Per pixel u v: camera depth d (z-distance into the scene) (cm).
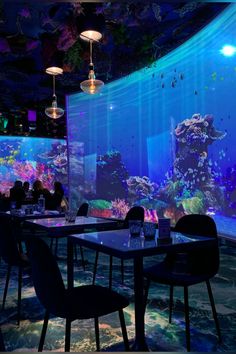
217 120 592
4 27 558
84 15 409
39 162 1662
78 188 979
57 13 485
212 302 244
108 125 916
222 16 571
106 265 488
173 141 729
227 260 492
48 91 988
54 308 177
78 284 384
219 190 591
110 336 251
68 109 1000
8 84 912
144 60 667
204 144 633
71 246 255
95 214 941
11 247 290
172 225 729
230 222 568
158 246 198
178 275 242
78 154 984
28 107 1208
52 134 1666
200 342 237
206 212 630
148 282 265
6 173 1598
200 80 641
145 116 813
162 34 637
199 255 260
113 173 902
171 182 735
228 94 561
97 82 466
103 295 202
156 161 782
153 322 274
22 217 461
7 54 648
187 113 684
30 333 259
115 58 655
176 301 323
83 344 238
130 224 242
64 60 548
